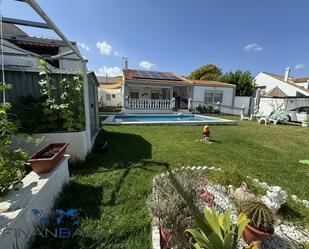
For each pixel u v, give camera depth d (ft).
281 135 25.35
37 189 5.86
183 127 29.43
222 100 59.41
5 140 5.69
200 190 7.58
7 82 11.80
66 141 11.59
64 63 16.99
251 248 4.51
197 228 5.16
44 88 12.39
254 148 17.90
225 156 14.87
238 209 7.09
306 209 7.70
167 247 5.49
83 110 12.76
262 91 73.51
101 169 10.88
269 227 5.45
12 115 10.41
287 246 5.96
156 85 50.96
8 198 5.31
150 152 14.92
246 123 37.37
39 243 5.27
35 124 11.25
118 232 5.77
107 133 22.52
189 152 15.43
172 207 5.41
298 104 48.44
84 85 12.77
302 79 80.59
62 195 7.59
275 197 7.16
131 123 29.91
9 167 5.46
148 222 6.33
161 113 48.70
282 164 13.51
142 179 9.68
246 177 10.03
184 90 62.23
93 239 5.45
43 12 6.02
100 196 7.85
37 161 6.73
